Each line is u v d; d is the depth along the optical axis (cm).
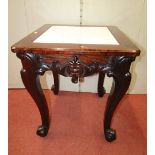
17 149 110
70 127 128
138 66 167
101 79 157
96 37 109
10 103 155
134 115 143
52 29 130
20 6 150
